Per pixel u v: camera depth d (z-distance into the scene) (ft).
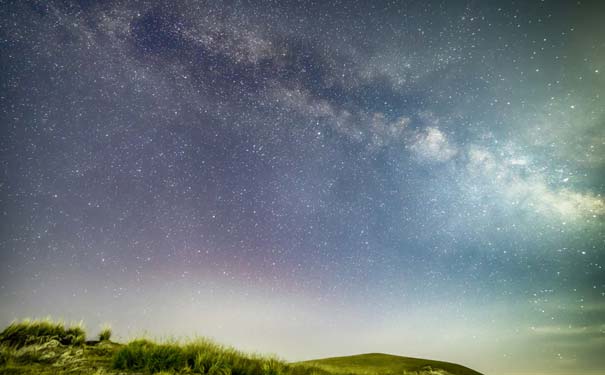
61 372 19.92
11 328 24.97
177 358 24.22
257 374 26.96
